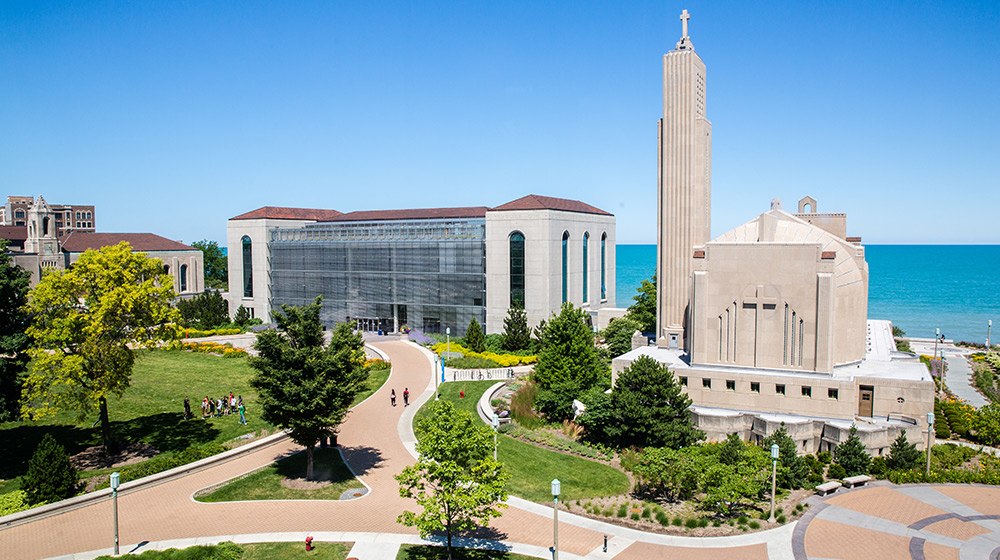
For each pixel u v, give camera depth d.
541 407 59.91
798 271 54.03
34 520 36.88
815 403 52.97
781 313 54.88
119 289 45.94
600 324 103.31
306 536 35.56
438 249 103.50
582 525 37.78
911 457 46.19
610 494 42.72
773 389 54.44
